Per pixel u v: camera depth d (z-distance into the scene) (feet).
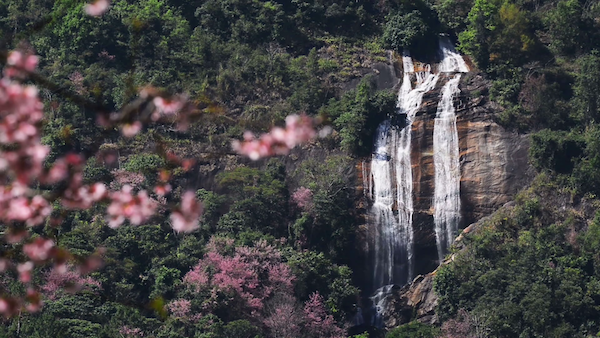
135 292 240.53
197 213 83.92
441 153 287.89
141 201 78.28
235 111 300.20
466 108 292.81
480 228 270.46
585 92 284.82
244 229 263.70
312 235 269.85
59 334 207.51
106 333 213.66
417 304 265.13
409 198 282.36
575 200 265.95
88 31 302.86
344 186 277.03
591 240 251.60
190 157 278.46
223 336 227.61
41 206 70.85
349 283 260.01
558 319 239.09
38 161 67.82
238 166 281.95
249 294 241.35
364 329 258.78
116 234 250.37
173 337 221.46
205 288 238.89
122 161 270.46
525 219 264.11
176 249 255.70
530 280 245.86
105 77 291.38
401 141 288.30
